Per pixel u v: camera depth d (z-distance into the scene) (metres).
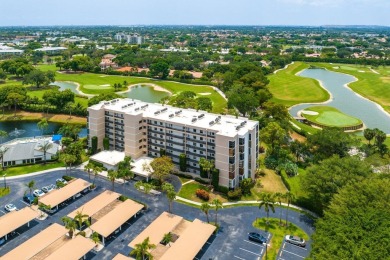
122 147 170.25
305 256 101.75
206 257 101.06
